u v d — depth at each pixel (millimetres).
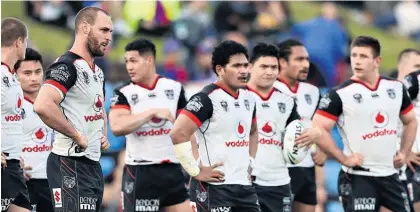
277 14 41938
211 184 20250
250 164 21188
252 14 41688
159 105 24453
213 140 20250
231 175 20328
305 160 25031
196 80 39344
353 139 23188
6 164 20375
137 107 24328
